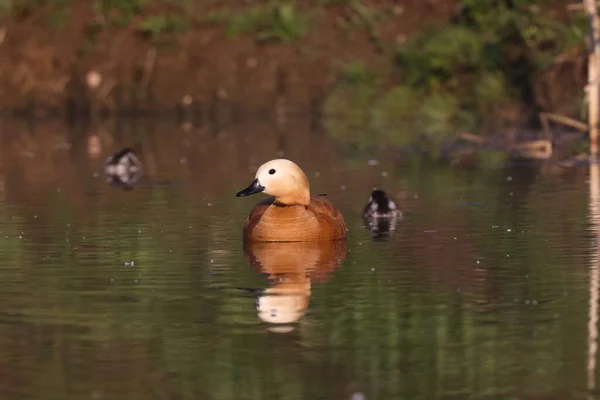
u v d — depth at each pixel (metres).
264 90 33.75
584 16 29.94
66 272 12.89
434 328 10.33
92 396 8.72
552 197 18.38
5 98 34.53
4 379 9.11
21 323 10.69
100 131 30.69
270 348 9.80
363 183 20.67
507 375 9.05
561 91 29.58
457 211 17.09
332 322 10.55
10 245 14.65
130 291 11.89
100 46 34.88
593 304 11.09
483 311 10.89
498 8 32.88
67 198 19.14
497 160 23.72
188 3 35.59
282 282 12.21
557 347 9.73
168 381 9.01
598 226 15.46
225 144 27.41
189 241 14.80
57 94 34.50
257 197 18.92
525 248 13.98
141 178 21.77
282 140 27.97
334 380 8.98
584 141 26.00
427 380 8.97
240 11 35.28
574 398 8.59
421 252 13.84
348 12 34.88
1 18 35.50
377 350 9.70
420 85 32.31
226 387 8.86
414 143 26.95
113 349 9.83
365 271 12.72
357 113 32.50
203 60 34.31
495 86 30.92
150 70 34.38
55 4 35.72
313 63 33.88
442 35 32.34
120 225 16.14
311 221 14.61
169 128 31.05
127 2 35.53
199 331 10.32
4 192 19.97
